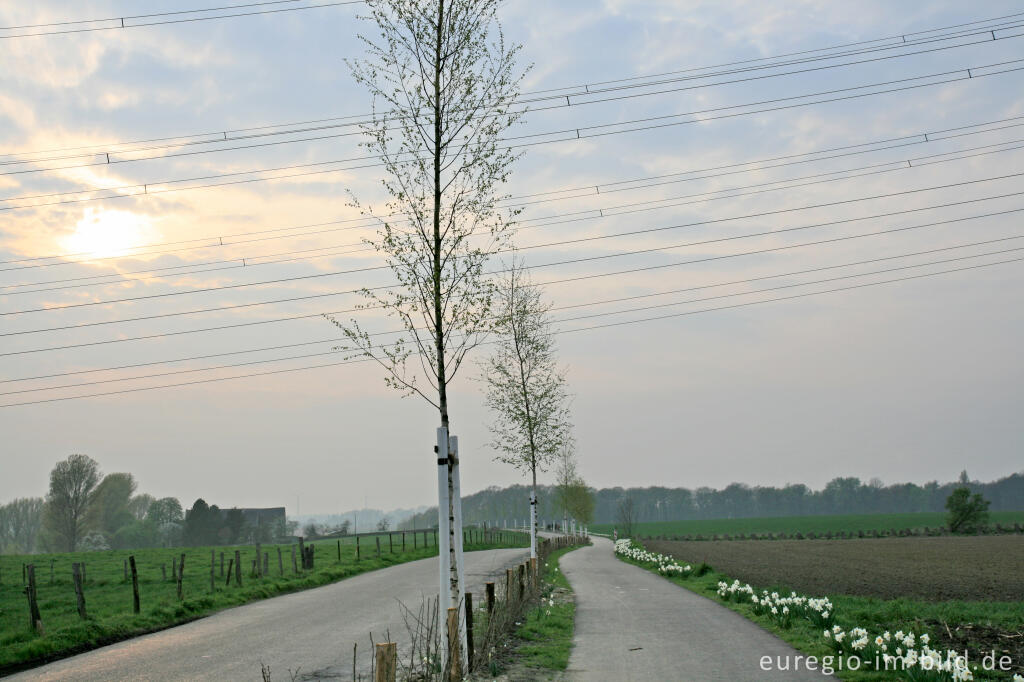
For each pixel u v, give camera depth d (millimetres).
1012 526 97500
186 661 14836
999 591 27469
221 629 19484
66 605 24688
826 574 35969
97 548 107438
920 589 28297
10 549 117688
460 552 13289
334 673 13219
